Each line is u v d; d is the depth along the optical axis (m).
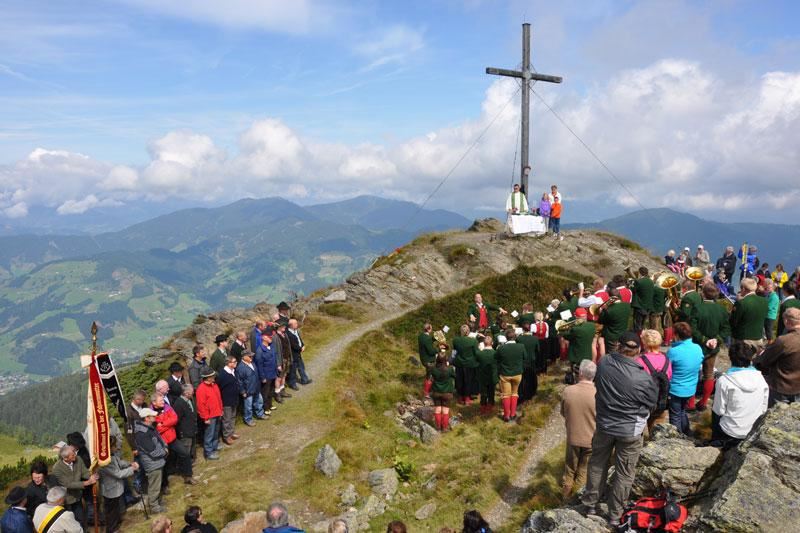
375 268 34.19
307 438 15.55
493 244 35.50
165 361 23.58
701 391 12.38
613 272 31.81
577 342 16.19
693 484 8.31
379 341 25.50
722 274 26.89
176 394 14.05
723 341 17.97
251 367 16.27
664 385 9.58
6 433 129.00
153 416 11.83
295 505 12.18
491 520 11.45
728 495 7.27
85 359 10.62
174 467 13.98
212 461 14.39
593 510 9.15
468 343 18.36
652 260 34.25
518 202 35.62
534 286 30.55
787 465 7.46
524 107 34.16
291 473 13.58
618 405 8.29
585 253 33.88
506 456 14.04
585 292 18.34
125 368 23.95
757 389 8.59
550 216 36.00
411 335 27.00
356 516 11.68
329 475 13.40
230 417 15.38
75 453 10.62
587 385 10.29
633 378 8.22
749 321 13.05
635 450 8.41
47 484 10.52
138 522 11.46
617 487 8.56
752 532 6.74
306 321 27.58
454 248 35.38
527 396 17.41
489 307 24.38
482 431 16.16
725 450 8.90
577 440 10.27
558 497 11.21
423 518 12.02
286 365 18.52
